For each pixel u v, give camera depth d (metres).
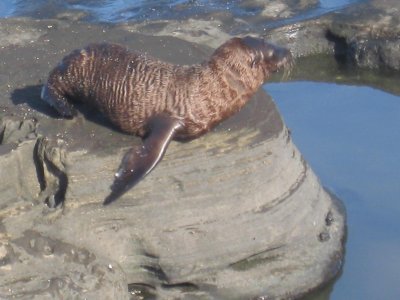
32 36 16.22
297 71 17.97
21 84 13.21
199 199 11.80
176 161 11.71
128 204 11.60
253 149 12.08
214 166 11.86
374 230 13.28
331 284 12.43
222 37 17.66
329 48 18.28
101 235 11.59
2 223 11.21
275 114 12.74
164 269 11.72
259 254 12.12
